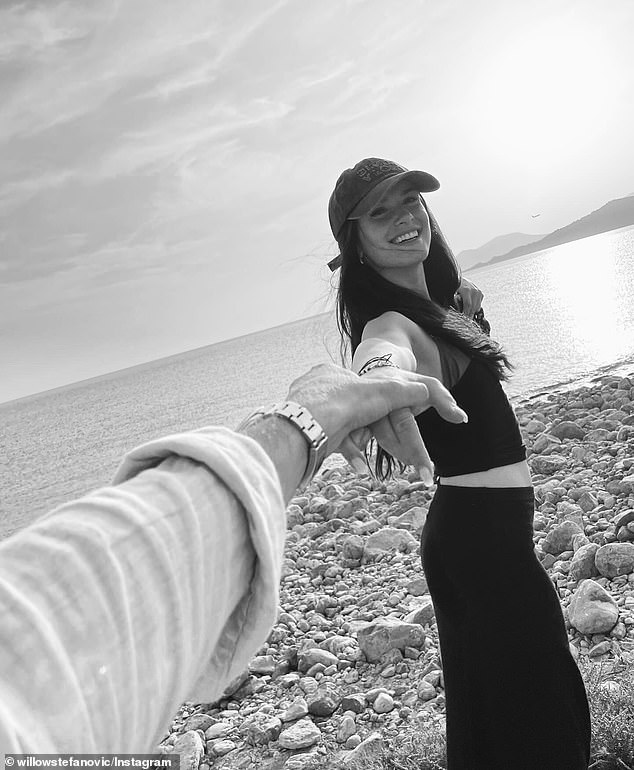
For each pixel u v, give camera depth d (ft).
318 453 2.27
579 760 7.18
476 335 7.47
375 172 7.43
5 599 1.25
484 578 7.29
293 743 14.05
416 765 11.59
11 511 63.57
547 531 21.72
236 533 1.72
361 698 14.85
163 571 1.48
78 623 1.30
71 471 81.51
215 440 1.88
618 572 17.22
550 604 7.39
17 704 1.17
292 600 21.57
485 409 7.33
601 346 62.69
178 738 15.05
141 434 100.78
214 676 1.81
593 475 25.88
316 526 28.12
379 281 7.47
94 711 1.27
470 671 7.35
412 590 19.93
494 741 7.20
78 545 1.39
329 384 2.53
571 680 7.36
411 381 2.81
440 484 7.70
